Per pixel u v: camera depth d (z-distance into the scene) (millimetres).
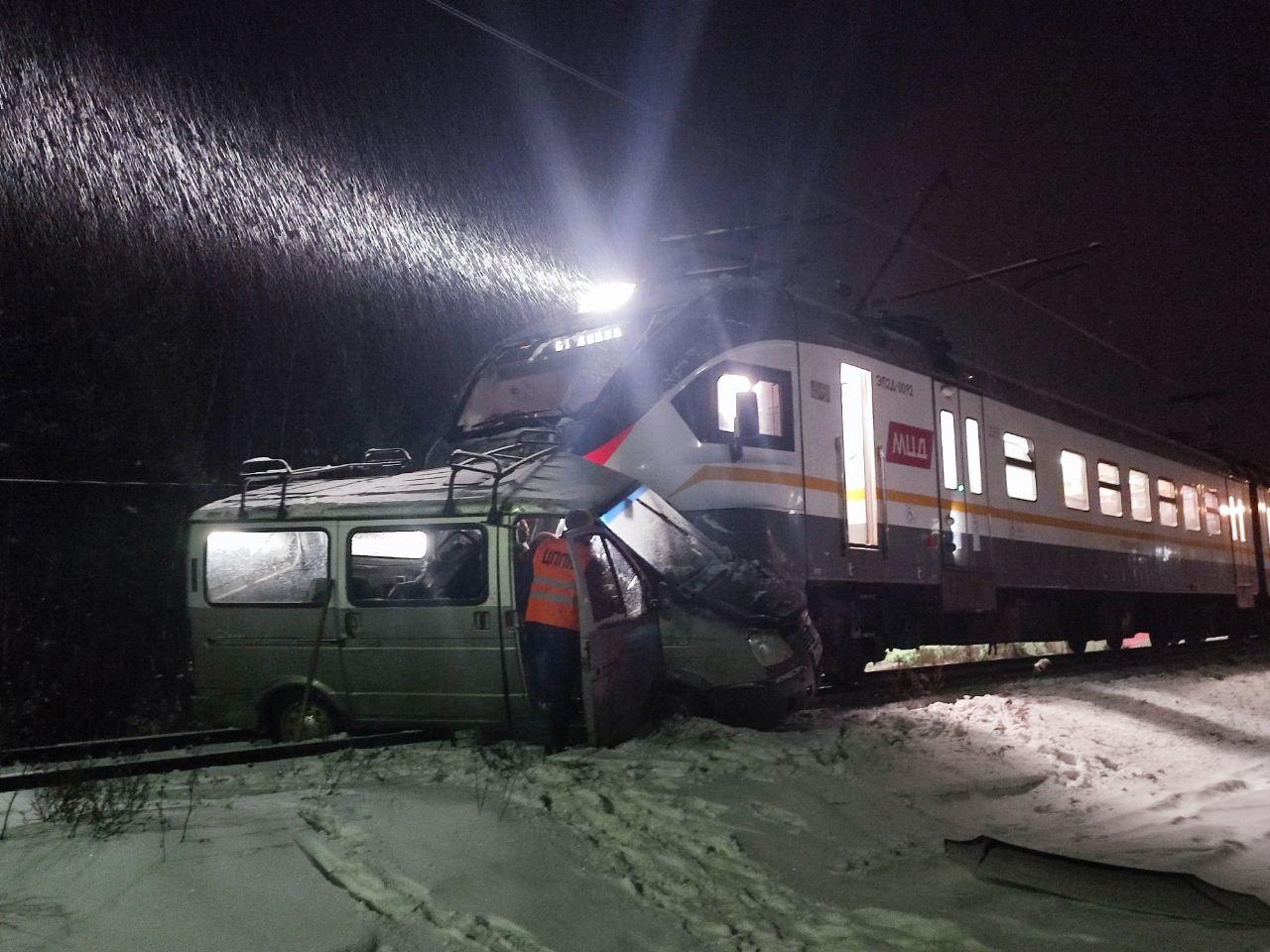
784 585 7645
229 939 3459
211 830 4469
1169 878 4727
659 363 8898
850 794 5871
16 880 3824
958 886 4750
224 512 7285
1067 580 14562
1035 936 4215
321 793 5234
